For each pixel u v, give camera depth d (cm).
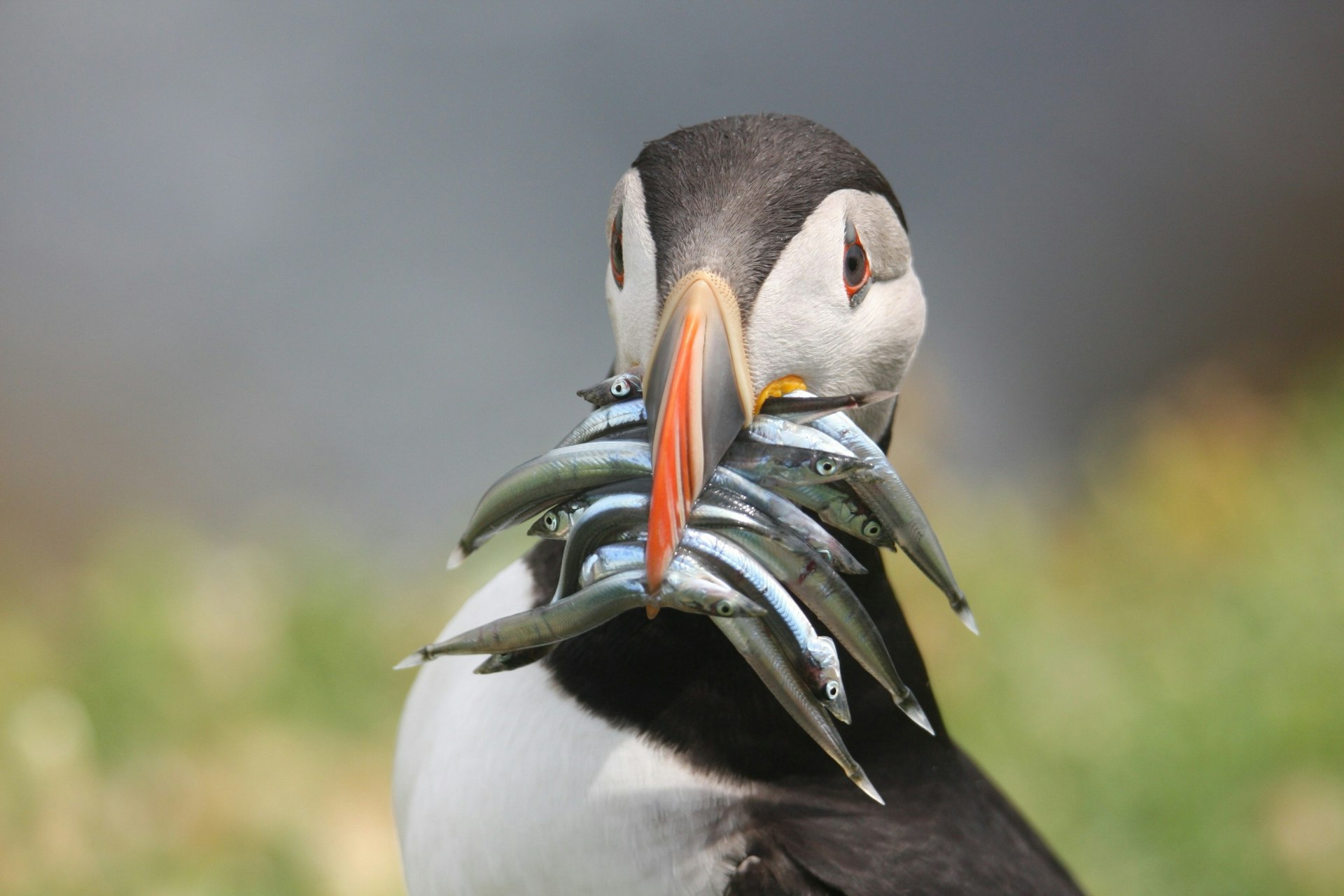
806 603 434
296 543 1140
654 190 484
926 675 538
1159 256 2247
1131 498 1197
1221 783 894
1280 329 2189
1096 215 2269
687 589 404
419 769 533
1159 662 978
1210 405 1248
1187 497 1142
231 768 884
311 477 1886
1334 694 932
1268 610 997
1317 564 1028
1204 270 2236
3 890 784
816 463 431
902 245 520
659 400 423
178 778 867
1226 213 2273
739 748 488
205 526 1845
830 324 481
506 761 482
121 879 798
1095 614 1042
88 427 1950
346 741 943
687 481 411
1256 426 1222
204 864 816
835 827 491
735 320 453
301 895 806
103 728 935
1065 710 943
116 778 876
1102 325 2178
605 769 474
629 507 419
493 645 416
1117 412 2098
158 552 1064
